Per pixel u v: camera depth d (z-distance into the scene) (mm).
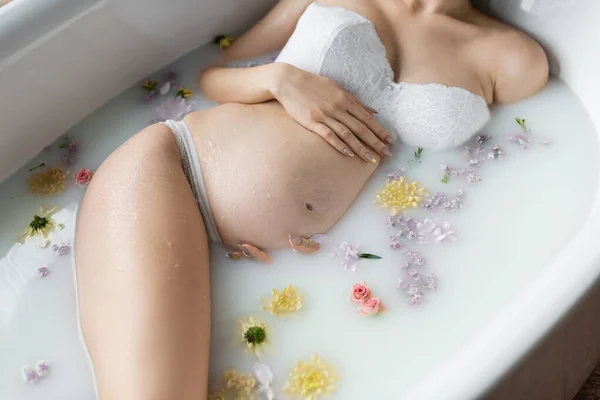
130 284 994
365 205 1270
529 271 1155
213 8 1501
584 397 1284
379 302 1129
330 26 1269
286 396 1050
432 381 890
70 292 1189
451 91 1264
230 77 1354
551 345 904
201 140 1207
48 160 1387
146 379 922
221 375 1078
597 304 982
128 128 1440
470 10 1380
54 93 1343
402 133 1296
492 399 843
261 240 1173
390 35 1320
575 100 1382
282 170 1143
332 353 1095
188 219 1099
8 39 1210
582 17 1303
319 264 1202
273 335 1121
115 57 1408
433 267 1183
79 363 1109
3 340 1143
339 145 1199
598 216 1063
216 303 1163
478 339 923
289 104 1220
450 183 1289
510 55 1313
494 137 1340
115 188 1117
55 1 1246
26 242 1265
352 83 1267
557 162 1294
